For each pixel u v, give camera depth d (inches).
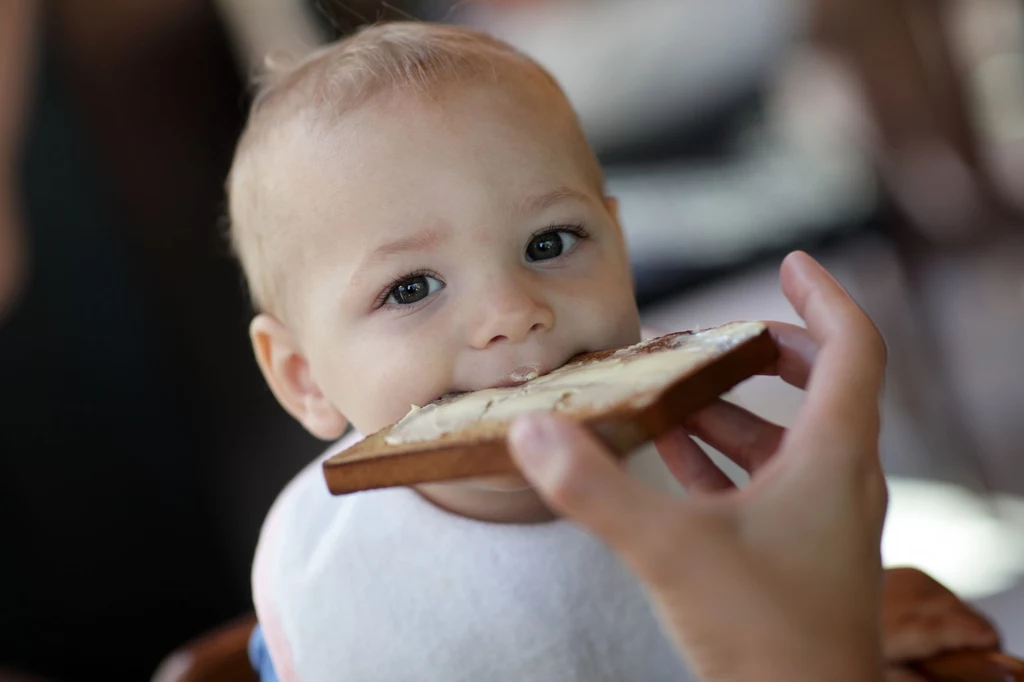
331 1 54.2
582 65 88.9
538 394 22.1
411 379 27.7
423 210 28.0
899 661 31.4
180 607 72.8
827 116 95.0
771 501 17.5
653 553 16.8
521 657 30.3
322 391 31.5
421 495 32.4
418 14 69.2
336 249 29.3
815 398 19.2
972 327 105.3
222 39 69.4
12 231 62.5
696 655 17.6
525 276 27.9
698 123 89.0
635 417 18.9
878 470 18.8
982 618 32.0
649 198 84.0
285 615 32.9
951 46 101.0
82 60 64.2
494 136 28.7
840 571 17.5
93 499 69.4
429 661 30.6
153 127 67.6
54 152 63.9
